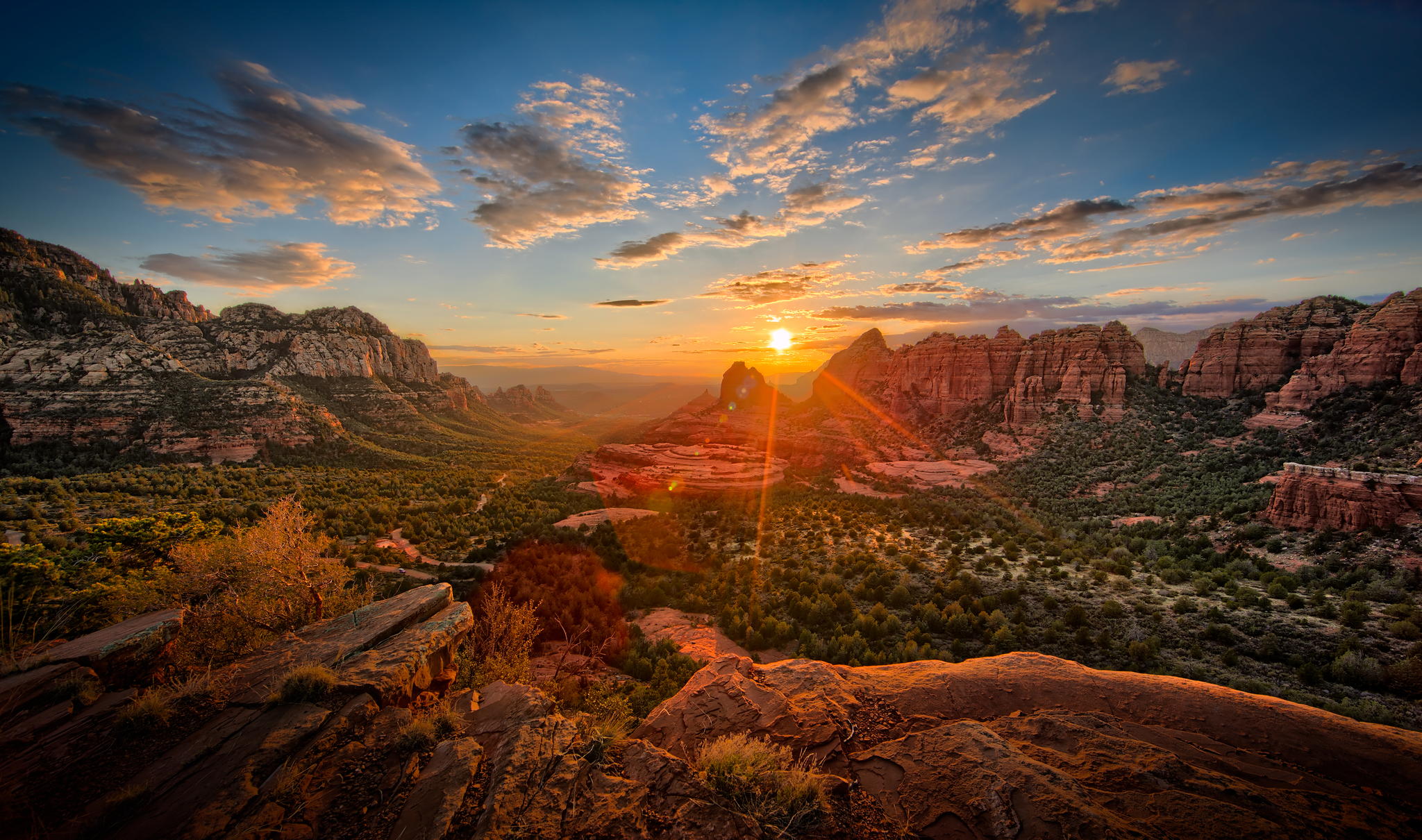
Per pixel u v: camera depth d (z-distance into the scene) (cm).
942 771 651
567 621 2908
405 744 669
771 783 622
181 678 859
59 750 622
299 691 732
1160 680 868
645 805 579
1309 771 638
